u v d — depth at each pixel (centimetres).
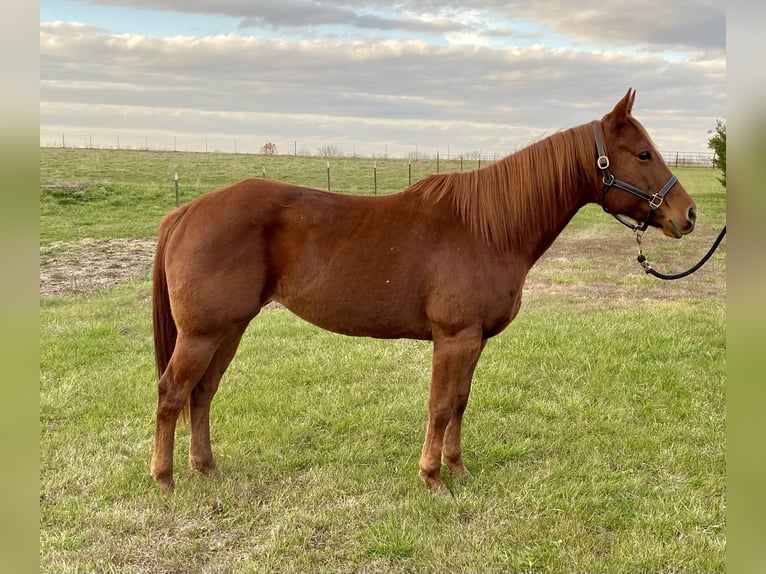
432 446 351
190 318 326
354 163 3647
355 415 464
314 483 364
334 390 517
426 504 339
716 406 476
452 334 335
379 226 336
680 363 564
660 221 349
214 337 332
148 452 398
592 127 351
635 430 434
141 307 774
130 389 507
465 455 406
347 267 331
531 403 488
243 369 562
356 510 335
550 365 569
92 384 513
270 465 385
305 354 611
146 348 618
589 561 292
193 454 370
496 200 339
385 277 331
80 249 1158
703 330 664
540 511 337
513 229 341
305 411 475
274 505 340
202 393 365
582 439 422
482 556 296
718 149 2039
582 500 343
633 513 335
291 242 332
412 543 304
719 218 1600
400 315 339
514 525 322
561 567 288
